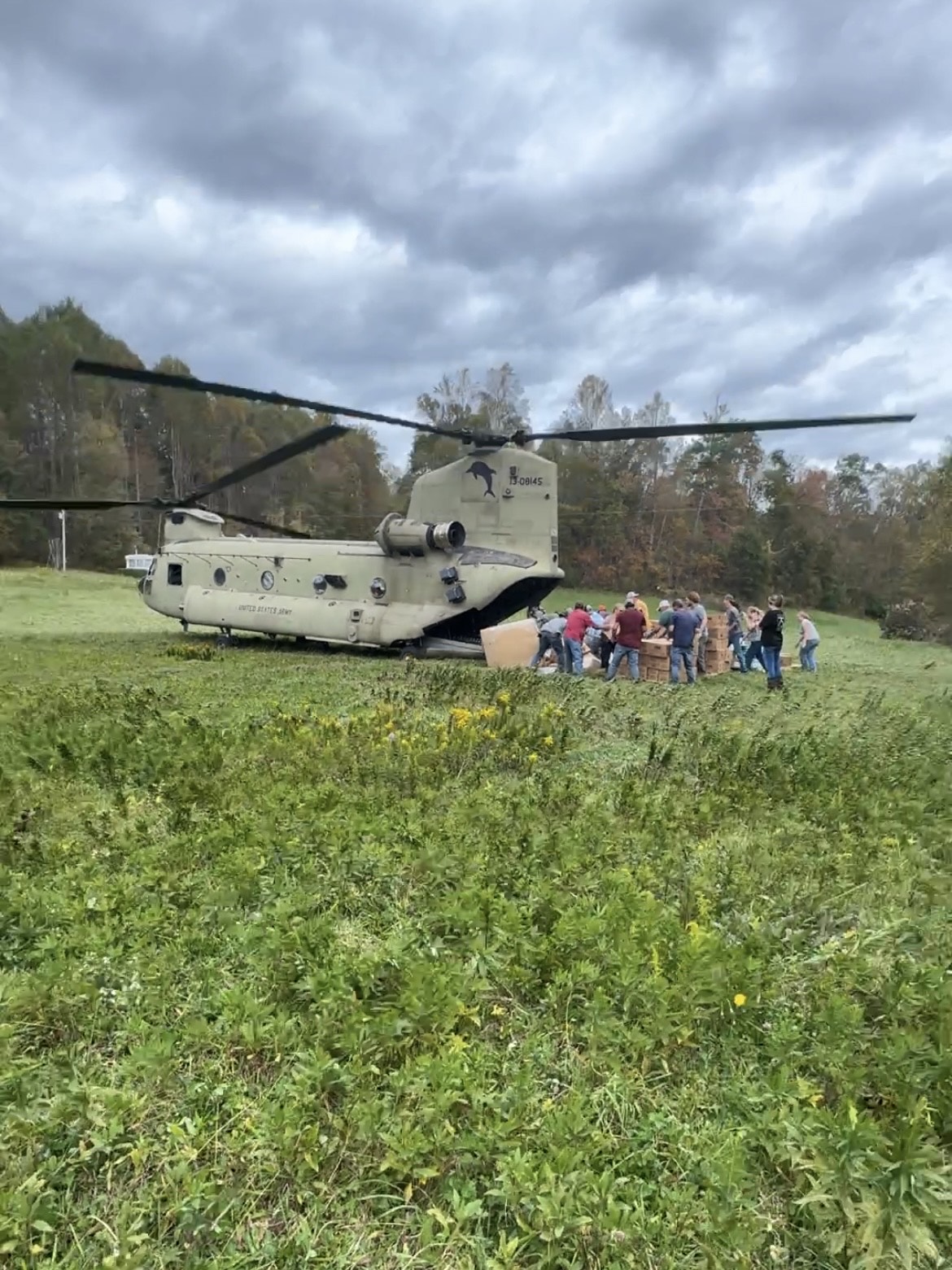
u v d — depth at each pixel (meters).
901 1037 2.89
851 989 3.44
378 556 15.95
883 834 5.59
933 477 39.31
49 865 4.56
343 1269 2.20
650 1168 2.51
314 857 4.60
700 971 3.24
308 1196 2.39
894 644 28.28
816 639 17.16
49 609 26.14
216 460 70.00
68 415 61.94
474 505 15.20
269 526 17.23
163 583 18.95
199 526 19.14
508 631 14.74
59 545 57.34
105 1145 2.45
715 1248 2.18
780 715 10.57
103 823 5.24
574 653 14.24
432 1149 2.45
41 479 60.41
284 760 6.83
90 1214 2.33
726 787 6.53
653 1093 2.88
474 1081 2.72
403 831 5.00
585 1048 3.08
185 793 5.81
